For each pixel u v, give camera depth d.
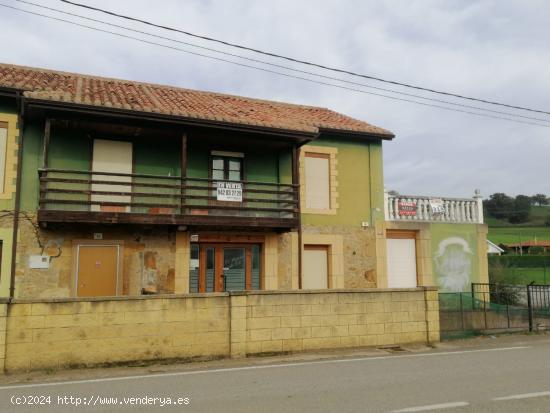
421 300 10.70
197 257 13.35
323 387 6.60
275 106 17.00
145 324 8.48
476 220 16.73
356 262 14.97
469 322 11.48
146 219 11.62
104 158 12.59
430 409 5.51
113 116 11.37
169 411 5.47
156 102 12.77
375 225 15.35
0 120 11.57
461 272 16.14
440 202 16.31
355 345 9.95
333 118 16.44
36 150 11.87
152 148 13.16
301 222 14.44
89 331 8.15
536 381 6.91
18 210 11.44
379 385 6.70
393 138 15.91
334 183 15.02
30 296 11.37
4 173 11.51
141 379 7.18
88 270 11.98
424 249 15.79
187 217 12.00
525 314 12.26
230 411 5.45
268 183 13.16
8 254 11.29
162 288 12.56
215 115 12.35
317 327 9.69
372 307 10.23
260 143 13.89
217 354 8.88
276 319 9.39
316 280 14.68
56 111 11.00
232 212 13.62
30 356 7.79
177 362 8.55
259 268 14.00
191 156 13.61
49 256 11.64
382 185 15.70
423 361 8.57
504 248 56.62
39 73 14.25
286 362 8.57
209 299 8.96
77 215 11.02
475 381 6.92
